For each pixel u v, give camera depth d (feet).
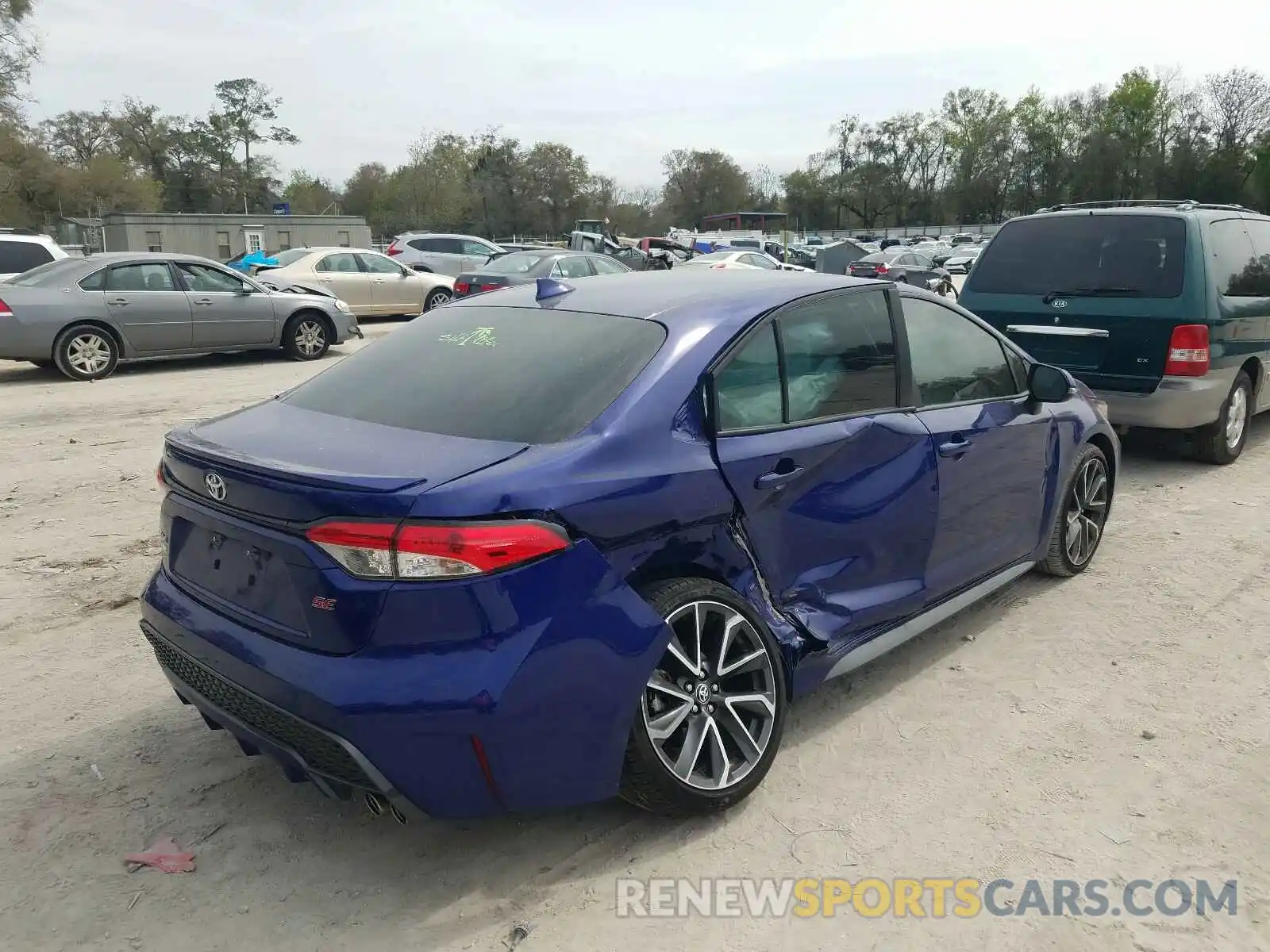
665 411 9.87
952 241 196.65
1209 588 16.72
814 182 316.60
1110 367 23.59
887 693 13.16
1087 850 9.86
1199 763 11.38
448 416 9.93
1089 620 15.47
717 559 10.20
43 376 39.96
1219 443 24.59
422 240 81.87
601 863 9.70
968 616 15.67
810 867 9.62
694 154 321.52
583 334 10.94
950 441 13.14
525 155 252.83
